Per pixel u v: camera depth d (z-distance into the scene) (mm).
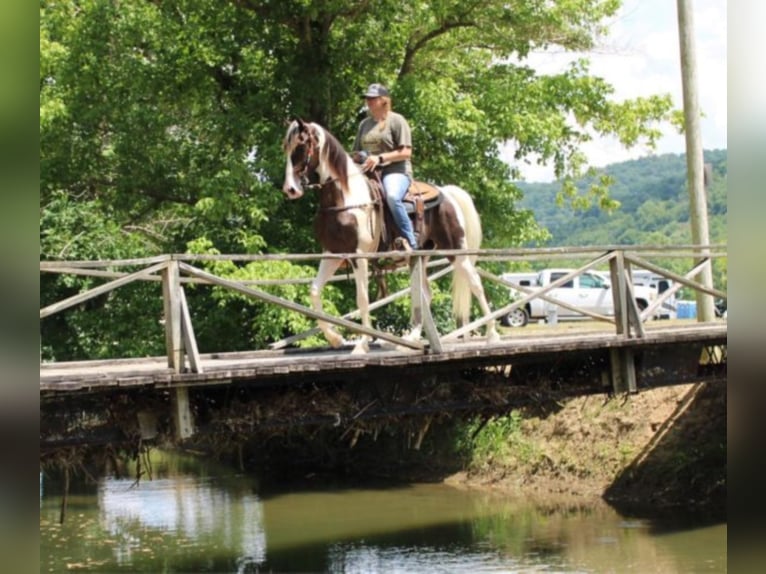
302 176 9164
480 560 11953
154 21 18641
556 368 11008
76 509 15805
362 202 9500
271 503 16250
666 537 12672
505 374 10820
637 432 16016
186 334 8039
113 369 9047
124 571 11695
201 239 16594
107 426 8086
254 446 20453
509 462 17062
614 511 14359
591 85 20156
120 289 18109
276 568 11805
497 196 18672
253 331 17719
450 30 19391
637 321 10992
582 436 16609
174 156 19109
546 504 15141
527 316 28891
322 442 19500
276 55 18734
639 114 21047
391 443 19016
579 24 19547
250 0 17922
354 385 9352
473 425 17875
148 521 14859
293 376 8859
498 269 19219
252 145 18125
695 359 11945
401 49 18656
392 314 17484
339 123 19281
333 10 17219
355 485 17641
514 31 18891
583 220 65750
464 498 16062
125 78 18609
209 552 12719
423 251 9383
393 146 9977
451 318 18453
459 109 17859
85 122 18703
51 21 19078
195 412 8531
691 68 16422
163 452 22172
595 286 29484
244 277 15977
